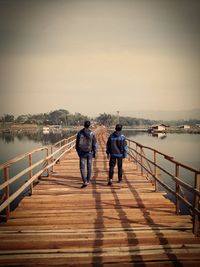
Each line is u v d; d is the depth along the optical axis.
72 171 11.39
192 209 5.13
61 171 11.40
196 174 4.95
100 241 4.88
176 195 6.07
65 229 5.40
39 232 5.25
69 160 14.62
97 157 15.99
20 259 4.30
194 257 4.36
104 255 4.40
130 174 10.75
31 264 4.18
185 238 4.97
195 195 5.03
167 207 6.82
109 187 8.69
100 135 39.38
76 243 4.81
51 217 6.08
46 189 8.45
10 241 4.88
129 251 4.53
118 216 6.16
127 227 5.52
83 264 4.17
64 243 4.81
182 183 5.56
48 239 4.95
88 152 8.59
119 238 4.97
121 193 8.01
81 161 8.66
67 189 8.44
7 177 5.98
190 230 5.34
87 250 4.57
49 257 4.36
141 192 8.12
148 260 4.28
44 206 6.88
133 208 6.73
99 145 23.91
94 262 4.22
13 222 5.77
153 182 9.30
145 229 5.39
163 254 4.44
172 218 6.02
